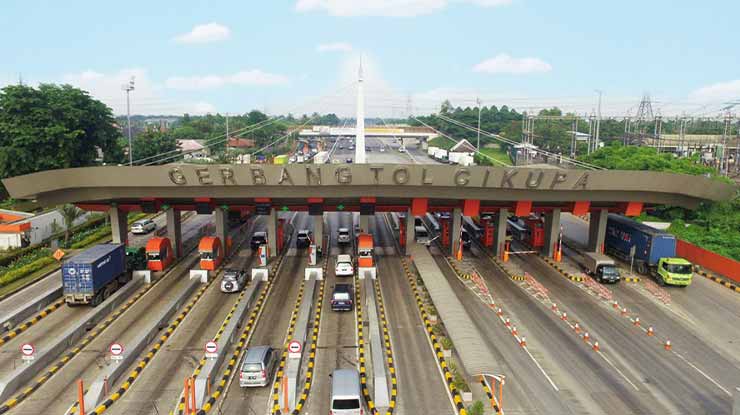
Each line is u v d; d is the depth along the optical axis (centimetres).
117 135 8762
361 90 7581
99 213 7669
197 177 4662
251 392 3106
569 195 5134
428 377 3281
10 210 7212
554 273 5412
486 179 4756
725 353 3650
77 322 3916
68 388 3134
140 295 4712
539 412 2895
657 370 3381
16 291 4775
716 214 7212
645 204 5838
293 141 18438
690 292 4878
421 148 19588
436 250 6325
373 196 5019
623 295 4766
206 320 4178
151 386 3152
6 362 3447
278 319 4209
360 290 4897
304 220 8100
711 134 18238
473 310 4384
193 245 6506
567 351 3628
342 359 3516
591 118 16475
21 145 7312
